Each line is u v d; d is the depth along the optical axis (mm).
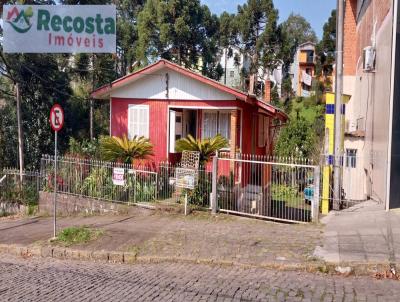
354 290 6227
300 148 23312
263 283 6684
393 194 11016
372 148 14367
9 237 11367
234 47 46438
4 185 16766
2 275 7867
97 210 13961
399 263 7000
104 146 14602
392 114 10898
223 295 6180
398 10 10812
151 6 36375
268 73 42344
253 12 43594
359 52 19625
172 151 15586
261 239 9125
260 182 15734
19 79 21688
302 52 61562
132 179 13648
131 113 16141
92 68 25312
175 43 36906
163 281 7008
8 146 22047
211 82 14703
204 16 39844
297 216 11742
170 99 15578
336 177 11711
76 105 25328
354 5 21906
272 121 24625
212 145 13461
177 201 12883
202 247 8797
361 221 10031
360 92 18781
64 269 8180
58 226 12242
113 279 7262
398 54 10891
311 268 7266
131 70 37219
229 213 11938
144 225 11125
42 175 16016
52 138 23328
